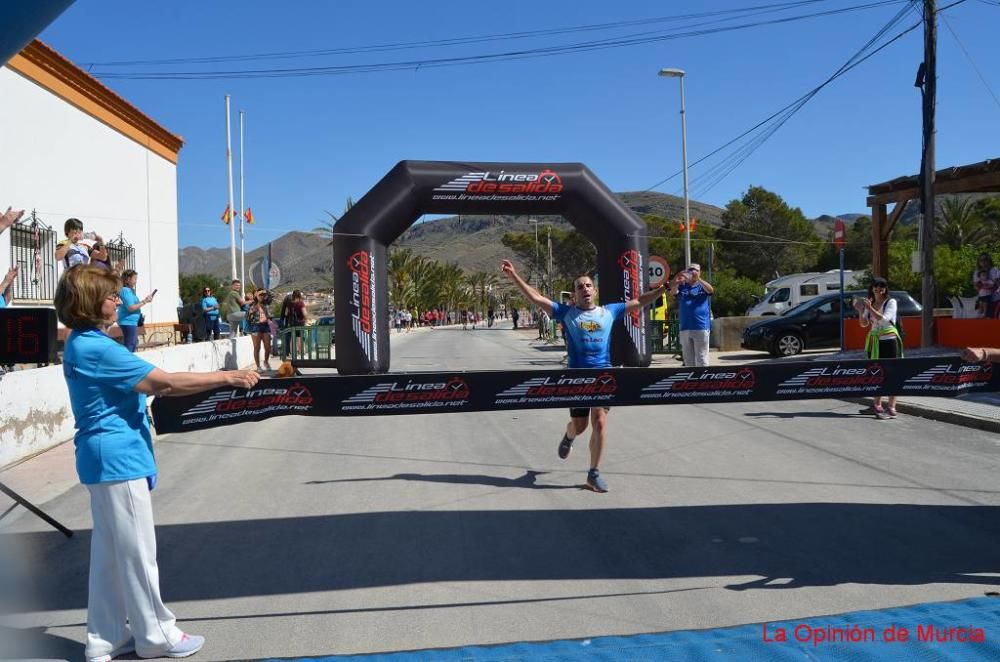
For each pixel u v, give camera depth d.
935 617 3.95
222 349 16.14
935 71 14.41
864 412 10.34
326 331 17.34
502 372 4.66
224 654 3.73
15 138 13.47
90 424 3.58
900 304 19.56
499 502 6.24
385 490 6.68
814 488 6.54
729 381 4.80
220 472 7.49
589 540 5.29
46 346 4.85
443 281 82.25
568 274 73.12
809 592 4.35
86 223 15.79
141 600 3.63
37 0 3.98
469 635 3.90
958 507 5.92
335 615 4.16
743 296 41.97
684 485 6.69
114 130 16.95
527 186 14.35
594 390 4.73
